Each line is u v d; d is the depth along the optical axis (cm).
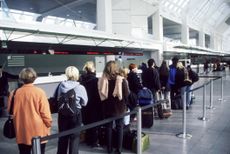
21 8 2316
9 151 488
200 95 1205
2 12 1131
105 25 1622
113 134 479
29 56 1188
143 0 2111
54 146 504
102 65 1565
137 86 617
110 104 439
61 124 388
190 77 847
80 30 1248
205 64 2972
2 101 836
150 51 2292
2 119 797
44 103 324
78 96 386
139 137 414
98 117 488
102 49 1468
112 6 1884
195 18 3938
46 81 985
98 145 500
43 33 1069
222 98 1052
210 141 524
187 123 671
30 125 317
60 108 380
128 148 479
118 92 429
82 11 2652
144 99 611
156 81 687
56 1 2258
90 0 2294
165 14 2797
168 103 736
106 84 439
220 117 738
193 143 513
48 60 1311
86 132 517
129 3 1903
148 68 700
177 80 828
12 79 912
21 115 321
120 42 1673
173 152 465
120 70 468
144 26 2212
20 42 962
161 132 590
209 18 4459
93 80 484
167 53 2448
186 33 3453
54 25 1096
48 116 326
